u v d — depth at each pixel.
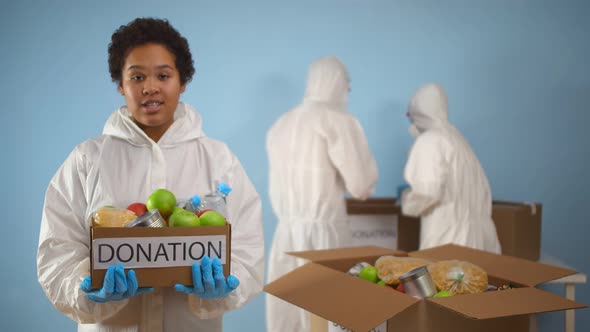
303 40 3.26
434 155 2.52
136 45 1.12
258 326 3.19
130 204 1.17
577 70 3.37
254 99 3.23
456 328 1.14
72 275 1.08
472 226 2.52
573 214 3.38
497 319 1.19
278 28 3.24
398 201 3.03
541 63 3.37
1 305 2.96
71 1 3.03
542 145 3.38
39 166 3.01
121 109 1.23
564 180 3.38
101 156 1.18
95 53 3.05
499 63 3.36
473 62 3.36
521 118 3.37
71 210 1.15
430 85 2.73
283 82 3.25
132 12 3.10
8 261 2.97
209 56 3.19
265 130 3.24
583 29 3.37
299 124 2.70
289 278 1.35
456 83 3.36
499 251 2.55
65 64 3.03
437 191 2.49
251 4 3.21
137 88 1.11
